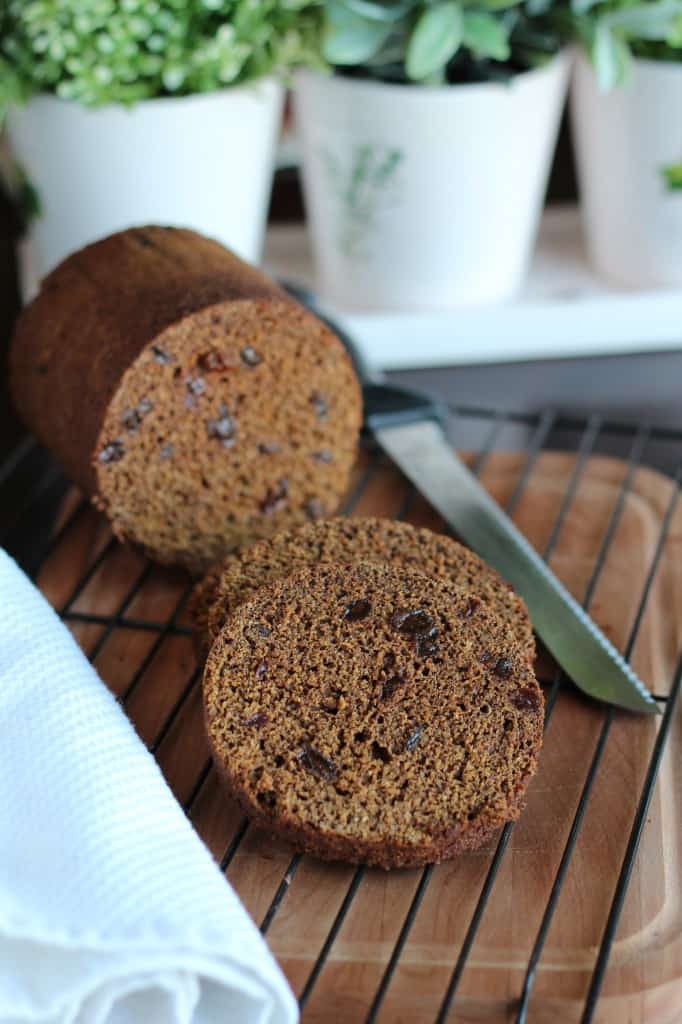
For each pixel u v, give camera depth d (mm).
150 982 593
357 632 679
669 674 732
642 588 768
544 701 687
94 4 791
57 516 825
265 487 780
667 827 671
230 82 839
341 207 875
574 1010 619
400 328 903
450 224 871
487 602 709
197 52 810
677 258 905
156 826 621
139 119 818
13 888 604
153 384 741
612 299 909
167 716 712
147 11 798
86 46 802
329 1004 620
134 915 595
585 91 889
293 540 729
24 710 652
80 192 838
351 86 835
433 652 676
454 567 723
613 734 699
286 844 659
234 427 761
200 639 708
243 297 742
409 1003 620
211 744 656
